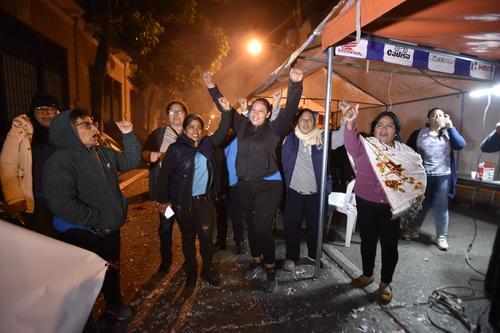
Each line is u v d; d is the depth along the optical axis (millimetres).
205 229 2812
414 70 4309
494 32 2389
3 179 2264
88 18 8422
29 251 1055
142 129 16016
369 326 2395
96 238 2066
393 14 2121
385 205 2680
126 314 2381
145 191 7285
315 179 3213
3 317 957
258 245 3064
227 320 2424
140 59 12789
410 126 7398
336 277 3182
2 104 4711
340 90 7156
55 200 1828
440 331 2361
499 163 5543
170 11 8914
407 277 3252
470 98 5934
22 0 5184
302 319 2461
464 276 3295
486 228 5039
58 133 1914
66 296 1078
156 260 3498
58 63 6832
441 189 4047
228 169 3654
